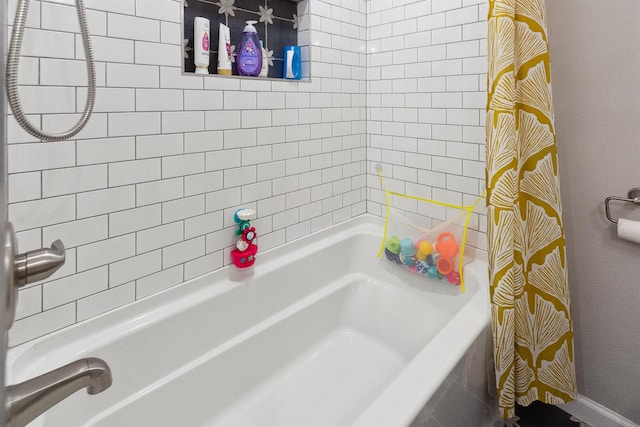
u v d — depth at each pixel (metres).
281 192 1.62
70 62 1.00
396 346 1.69
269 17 1.62
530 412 1.49
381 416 0.84
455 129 1.63
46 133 0.90
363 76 1.94
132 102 1.12
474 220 1.60
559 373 1.31
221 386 1.35
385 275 1.85
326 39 1.73
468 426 1.19
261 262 1.57
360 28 1.89
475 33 1.51
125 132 1.12
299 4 1.69
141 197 1.18
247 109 1.45
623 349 1.33
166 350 1.23
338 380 1.54
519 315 1.28
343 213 1.94
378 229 1.95
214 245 1.40
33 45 0.93
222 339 1.38
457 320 1.25
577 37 1.30
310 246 1.76
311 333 1.69
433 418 0.95
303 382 1.53
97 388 0.43
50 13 0.95
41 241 0.98
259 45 1.49
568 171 1.38
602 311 1.37
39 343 1.00
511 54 1.13
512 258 1.18
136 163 1.15
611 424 1.38
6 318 0.27
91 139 1.05
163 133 1.21
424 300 1.69
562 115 1.37
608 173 1.28
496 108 1.15
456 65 1.59
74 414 1.01
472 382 1.18
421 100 1.73
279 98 1.56
